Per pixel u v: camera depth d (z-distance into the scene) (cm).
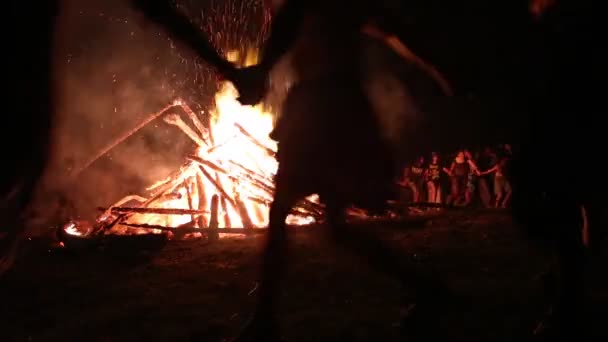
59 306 466
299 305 433
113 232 863
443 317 385
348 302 434
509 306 407
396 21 330
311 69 336
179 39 327
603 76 335
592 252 532
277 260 336
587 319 352
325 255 575
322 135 326
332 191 328
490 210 856
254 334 335
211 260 606
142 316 424
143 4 320
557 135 339
